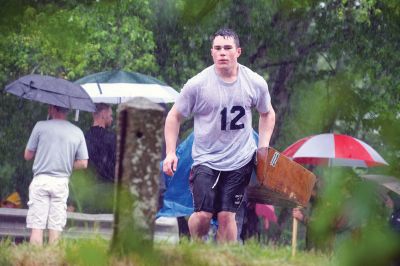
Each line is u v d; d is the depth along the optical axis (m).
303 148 16.84
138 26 32.59
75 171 7.21
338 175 4.74
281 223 24.05
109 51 34.25
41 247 9.88
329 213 4.63
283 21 8.23
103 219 12.45
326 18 30.31
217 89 13.92
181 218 19.55
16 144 36.78
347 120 4.79
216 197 14.06
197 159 14.12
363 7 29.42
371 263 4.49
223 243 10.41
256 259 9.89
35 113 37.16
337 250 4.60
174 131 14.17
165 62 36.66
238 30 25.31
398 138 4.53
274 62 33.41
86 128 36.41
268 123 14.55
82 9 7.32
